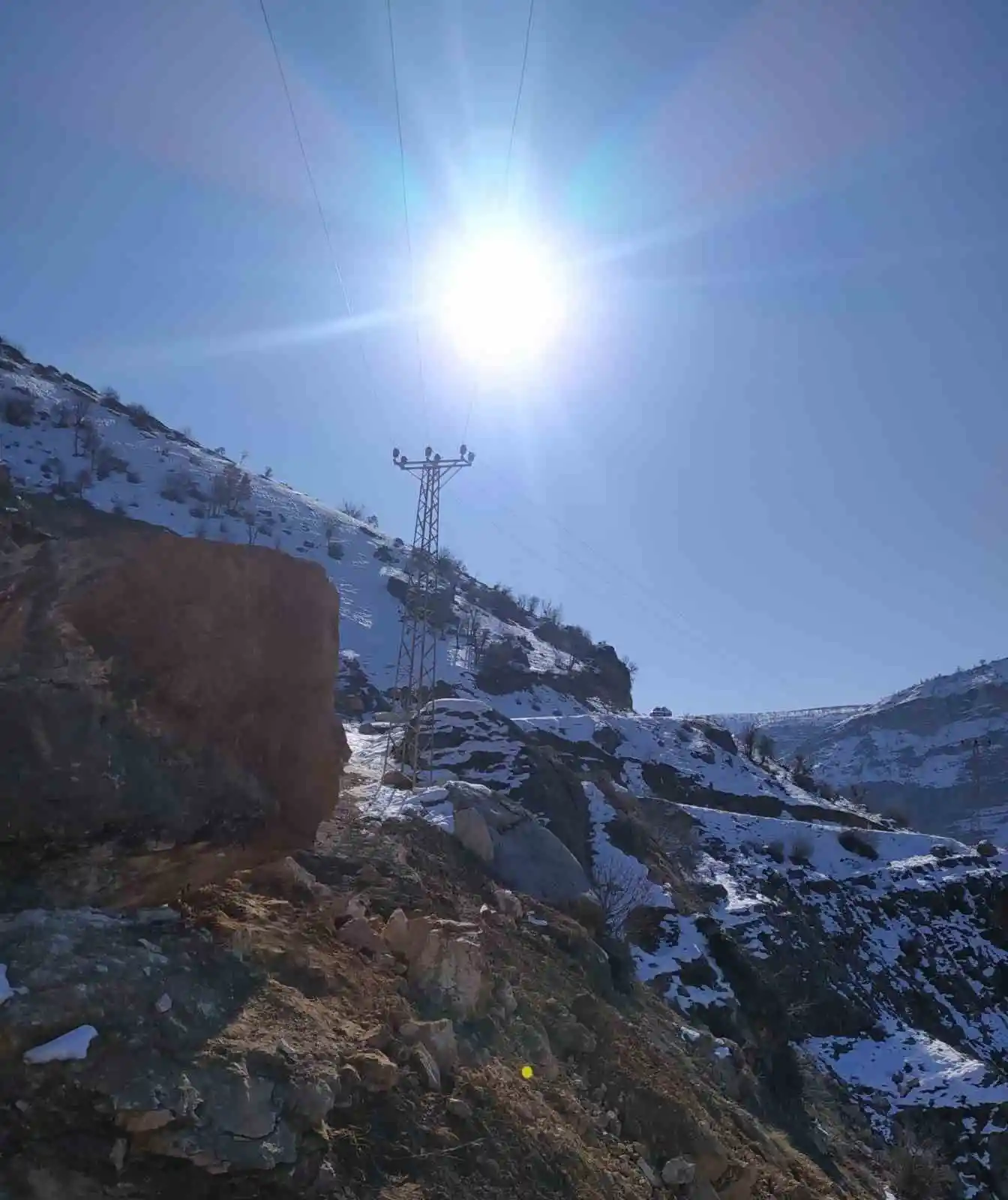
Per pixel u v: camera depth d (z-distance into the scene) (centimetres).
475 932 1384
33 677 852
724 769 6894
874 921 4712
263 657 1036
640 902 2956
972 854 5641
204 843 941
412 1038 920
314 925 1045
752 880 4512
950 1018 4291
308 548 8494
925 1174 2409
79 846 843
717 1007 2519
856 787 9731
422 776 2714
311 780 1066
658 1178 1148
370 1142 766
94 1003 698
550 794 3369
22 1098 622
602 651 9700
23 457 7538
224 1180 652
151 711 921
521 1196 834
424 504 3434
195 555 998
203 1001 769
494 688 7112
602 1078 1277
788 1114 2280
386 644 7212
